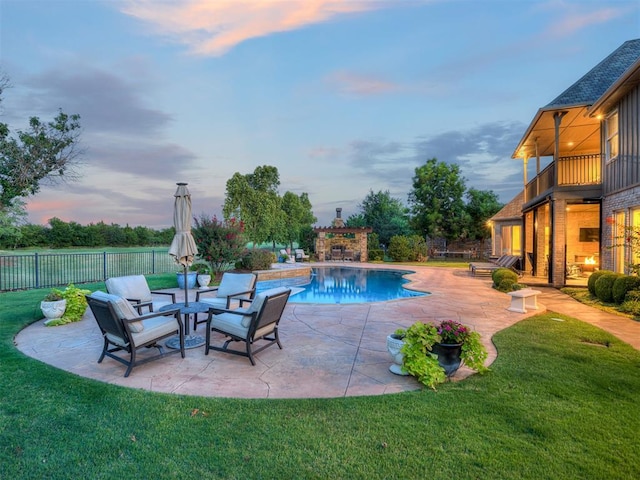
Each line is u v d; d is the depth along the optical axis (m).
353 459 2.42
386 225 34.44
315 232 26.28
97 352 4.84
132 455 2.47
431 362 3.65
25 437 2.68
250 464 2.37
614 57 11.11
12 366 4.16
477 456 2.44
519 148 14.45
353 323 6.41
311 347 5.02
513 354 4.62
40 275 12.18
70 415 3.01
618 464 2.35
